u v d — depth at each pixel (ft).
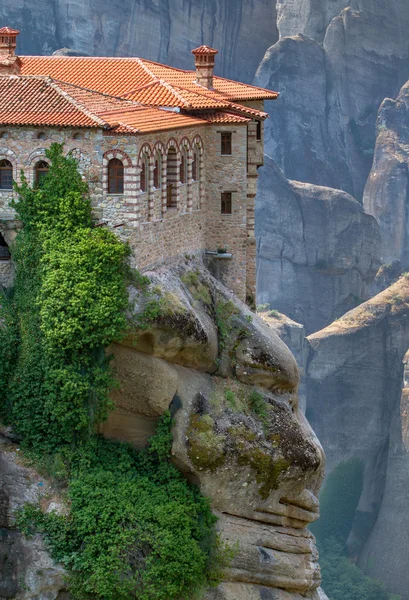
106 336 230.27
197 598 233.14
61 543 225.35
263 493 246.06
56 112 238.07
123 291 232.73
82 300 229.25
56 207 236.22
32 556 225.35
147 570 225.15
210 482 240.32
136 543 225.76
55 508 228.22
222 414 244.63
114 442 240.32
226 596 239.30
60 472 231.50
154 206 244.63
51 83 246.88
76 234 234.58
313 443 257.34
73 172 236.02
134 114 249.34
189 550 229.86
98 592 222.28
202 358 248.93
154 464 240.32
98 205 236.02
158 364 239.09
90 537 224.74
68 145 236.22
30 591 224.74
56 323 229.66
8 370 237.25
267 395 256.93
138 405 239.50
